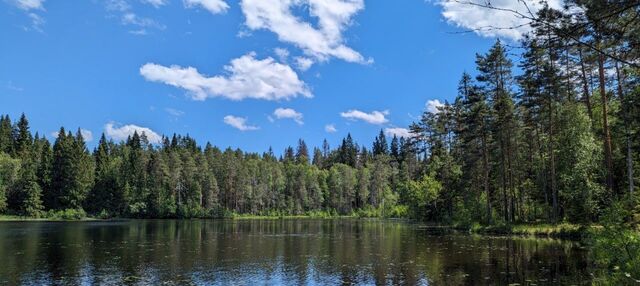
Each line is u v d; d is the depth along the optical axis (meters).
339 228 60.38
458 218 55.56
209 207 111.94
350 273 22.47
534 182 46.94
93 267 24.73
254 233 50.81
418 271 22.42
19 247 34.38
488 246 31.20
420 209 78.12
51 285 20.05
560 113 40.88
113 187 104.12
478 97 47.72
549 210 41.41
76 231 53.53
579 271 20.34
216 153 135.50
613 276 14.74
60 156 99.56
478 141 52.09
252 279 21.31
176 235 47.47
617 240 14.42
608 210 15.26
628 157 29.33
